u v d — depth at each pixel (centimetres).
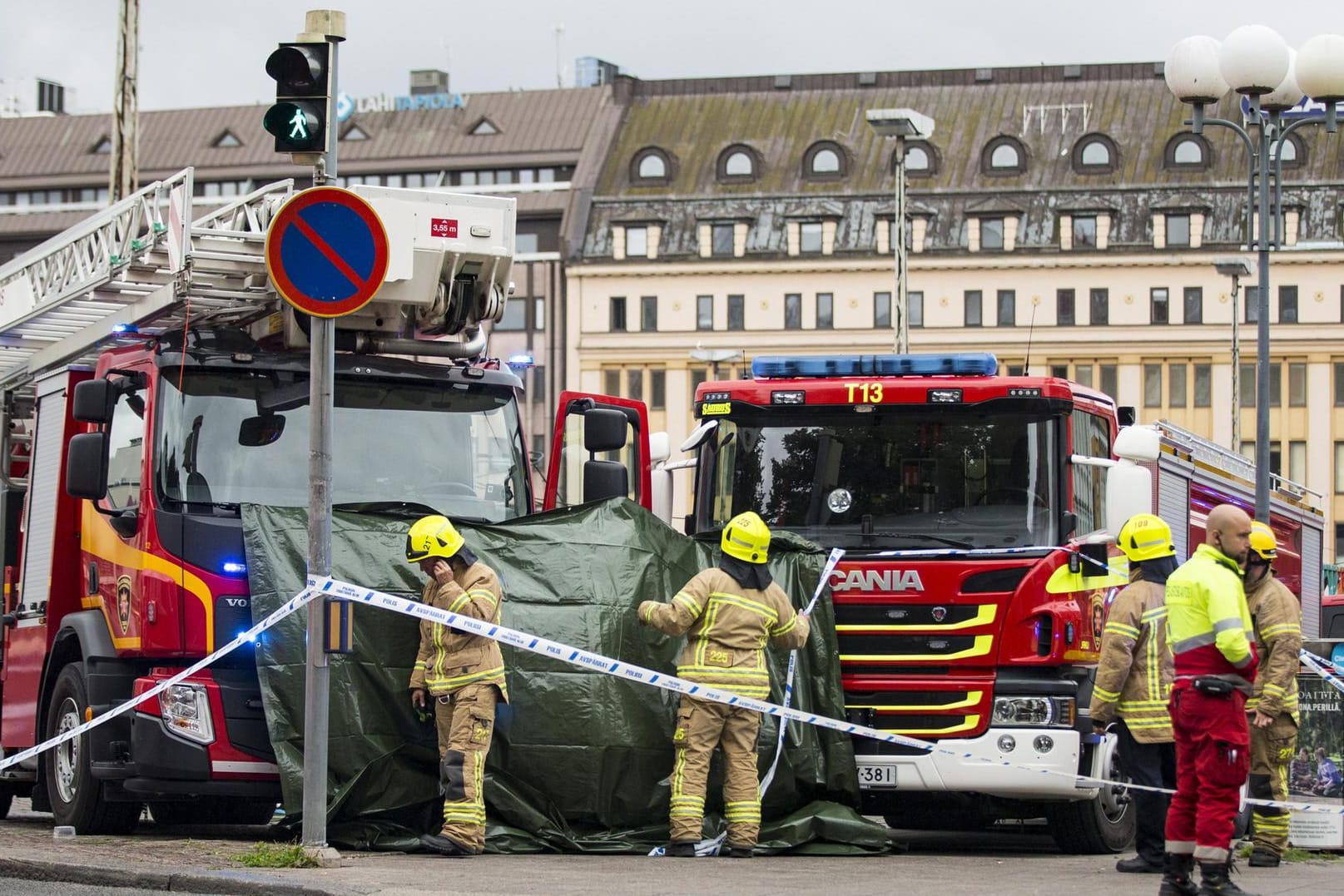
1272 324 14212
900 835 3003
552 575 2352
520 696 2295
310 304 2011
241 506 2284
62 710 2520
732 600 2286
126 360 2466
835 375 2606
